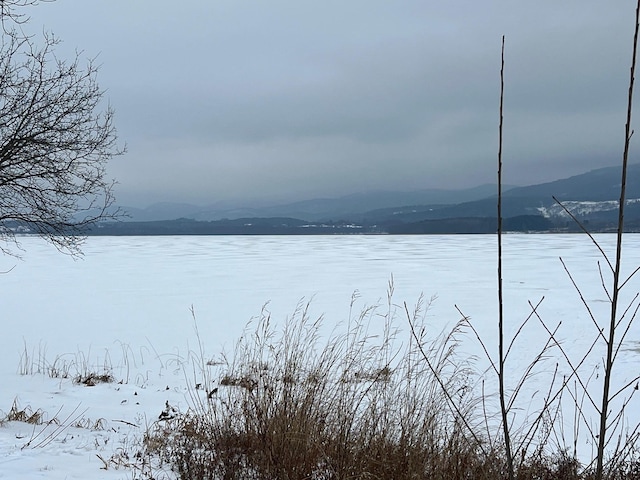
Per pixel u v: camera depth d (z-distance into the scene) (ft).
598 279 89.35
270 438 14.01
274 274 101.81
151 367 38.45
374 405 14.42
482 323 53.98
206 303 68.85
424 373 17.97
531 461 12.98
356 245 211.82
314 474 13.07
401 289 79.56
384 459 12.80
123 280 94.43
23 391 28.81
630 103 5.16
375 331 48.75
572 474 13.25
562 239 254.27
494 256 142.51
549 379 34.24
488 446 13.61
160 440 16.96
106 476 13.53
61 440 17.63
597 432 23.44
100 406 25.96
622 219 5.42
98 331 52.90
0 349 45.27
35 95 30.04
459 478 12.30
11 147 29.32
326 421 14.70
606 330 49.96
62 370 37.01
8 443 16.72
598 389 32.19
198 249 190.60
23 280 95.09
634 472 12.33
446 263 122.62
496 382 33.01
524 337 47.37
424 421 13.82
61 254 157.07
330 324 52.90
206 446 14.76
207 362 39.04
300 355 18.51
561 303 66.03
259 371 18.75
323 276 97.76
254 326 53.21
